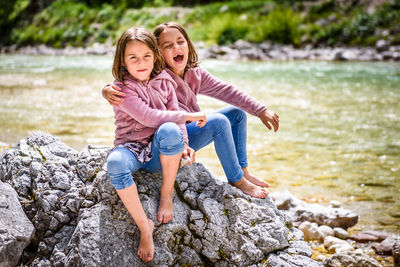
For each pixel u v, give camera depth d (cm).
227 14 1795
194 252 209
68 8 2166
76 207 215
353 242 286
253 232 211
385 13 1572
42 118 586
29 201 218
